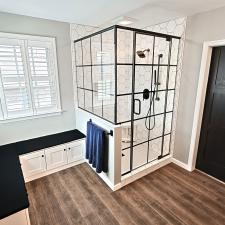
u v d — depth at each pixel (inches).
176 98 110.4
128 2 75.2
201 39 91.4
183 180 100.7
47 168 103.5
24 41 95.4
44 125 113.4
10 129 101.0
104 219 74.4
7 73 93.0
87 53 115.0
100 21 104.0
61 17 96.7
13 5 78.2
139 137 112.2
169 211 78.6
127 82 109.7
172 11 87.6
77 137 113.5
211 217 75.3
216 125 97.3
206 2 75.5
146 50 111.4
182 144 112.1
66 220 73.9
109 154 90.5
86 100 122.6
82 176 104.6
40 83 105.2
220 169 99.1
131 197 87.4
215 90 94.7
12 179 66.4
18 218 52.4
